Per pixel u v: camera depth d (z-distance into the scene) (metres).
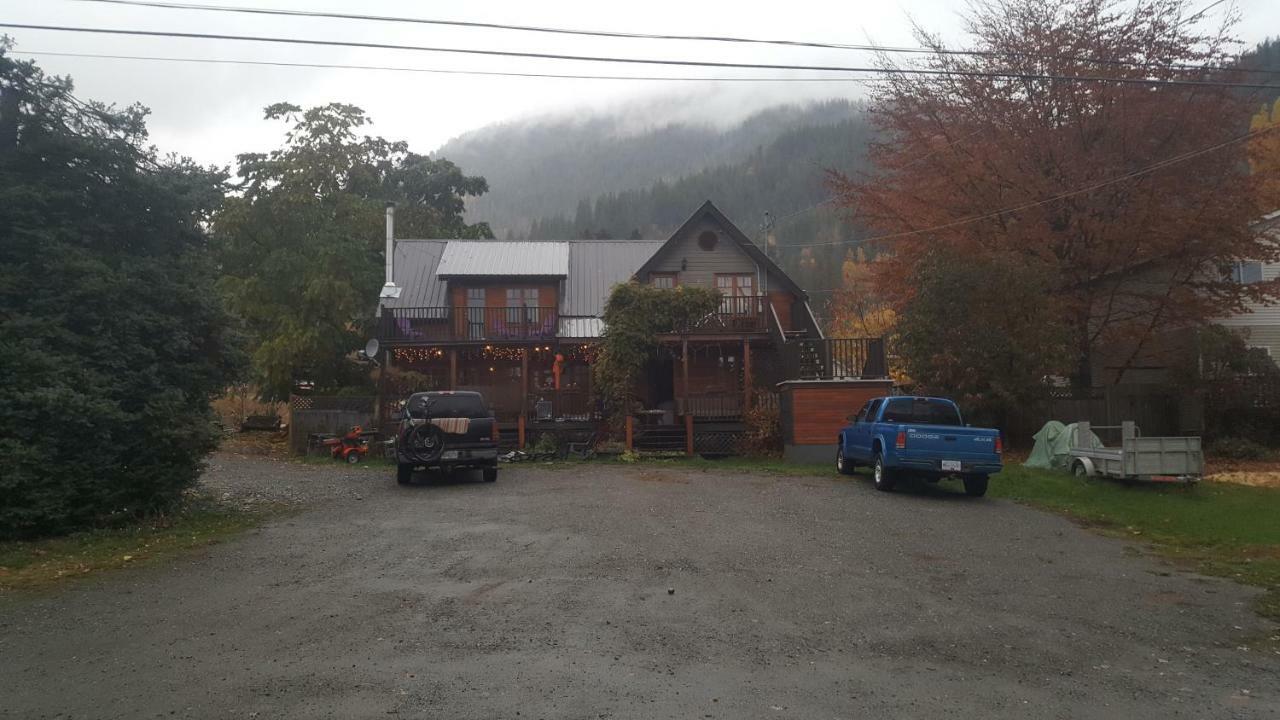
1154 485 15.59
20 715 4.90
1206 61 23.20
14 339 11.02
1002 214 24.64
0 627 6.86
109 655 6.09
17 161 11.84
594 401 26.08
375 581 8.55
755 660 6.05
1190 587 8.60
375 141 45.69
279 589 8.20
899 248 26.89
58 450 11.12
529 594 7.98
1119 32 23.91
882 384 22.19
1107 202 23.88
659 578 8.67
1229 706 5.26
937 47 25.88
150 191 12.72
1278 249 23.22
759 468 20.84
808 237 87.19
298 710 4.99
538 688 5.41
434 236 48.62
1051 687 5.56
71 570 9.09
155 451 12.10
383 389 25.27
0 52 11.55
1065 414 23.38
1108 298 26.34
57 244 11.56
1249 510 13.33
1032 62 24.11
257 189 30.61
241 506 14.06
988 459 14.96
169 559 9.72
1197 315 23.48
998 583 8.66
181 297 12.75
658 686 5.48
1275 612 7.59
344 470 20.77
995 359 20.28
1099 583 8.73
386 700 5.17
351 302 28.31
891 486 15.79
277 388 28.61
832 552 10.13
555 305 28.20
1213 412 22.80
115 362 11.75
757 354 28.25
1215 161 23.12
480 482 17.92
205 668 5.79
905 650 6.34
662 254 28.48
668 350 26.86
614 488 16.62
